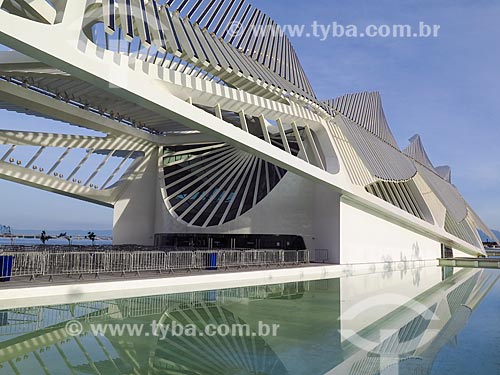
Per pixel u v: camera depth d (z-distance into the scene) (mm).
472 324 8570
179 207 26172
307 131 20266
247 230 23875
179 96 13375
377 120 29625
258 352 6148
